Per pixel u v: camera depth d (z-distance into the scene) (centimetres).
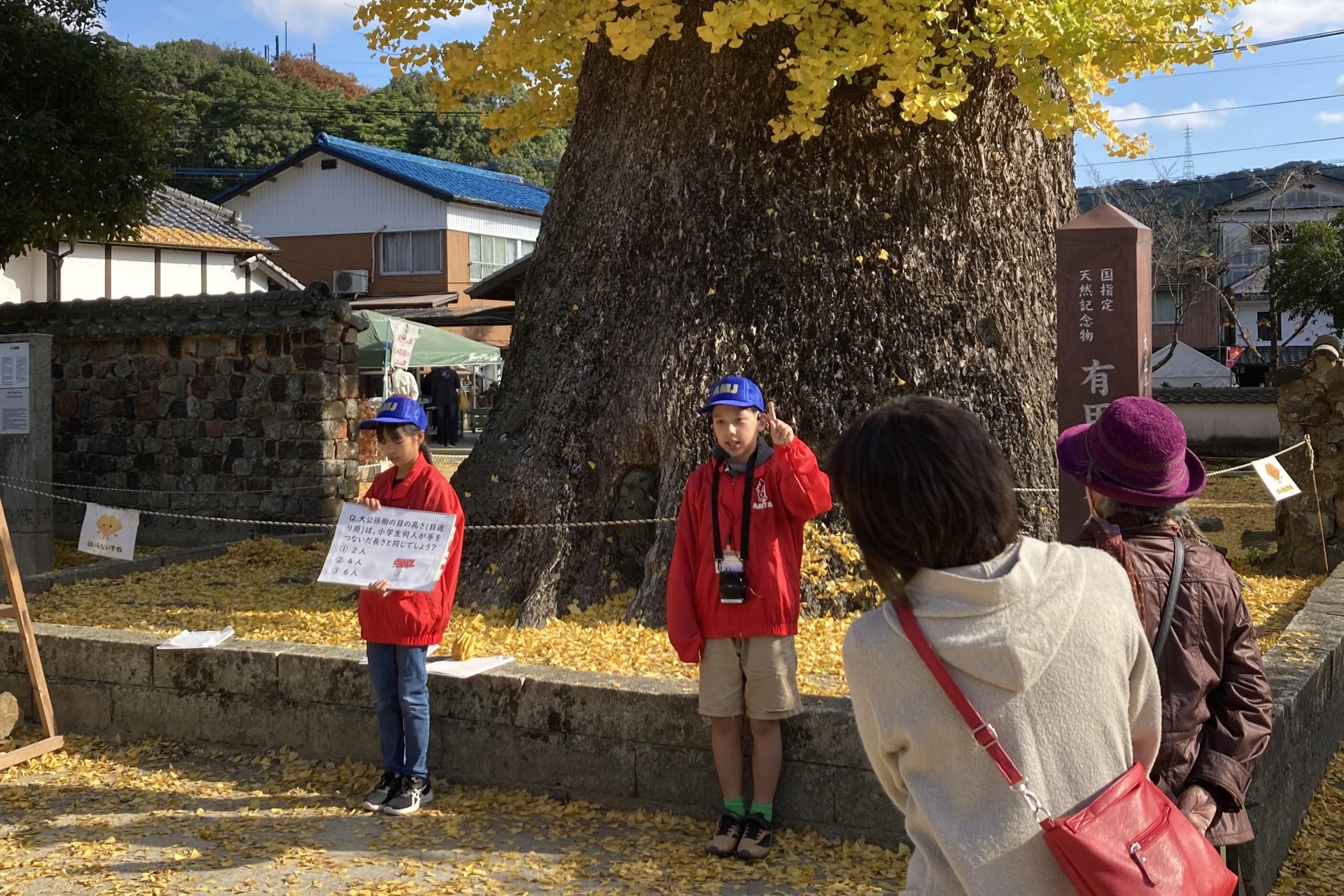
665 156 745
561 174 816
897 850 423
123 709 590
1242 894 266
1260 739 241
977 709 176
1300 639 518
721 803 455
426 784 489
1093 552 191
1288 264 2977
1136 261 523
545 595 696
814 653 588
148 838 461
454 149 4766
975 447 183
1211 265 3466
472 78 885
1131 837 173
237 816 483
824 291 710
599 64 796
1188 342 3931
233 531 1176
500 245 3656
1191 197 4341
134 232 1285
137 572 960
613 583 711
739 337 707
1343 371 877
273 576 924
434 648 582
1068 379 538
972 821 176
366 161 3453
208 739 569
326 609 761
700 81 733
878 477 183
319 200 3553
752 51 717
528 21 737
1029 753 174
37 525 998
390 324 2209
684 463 687
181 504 1207
